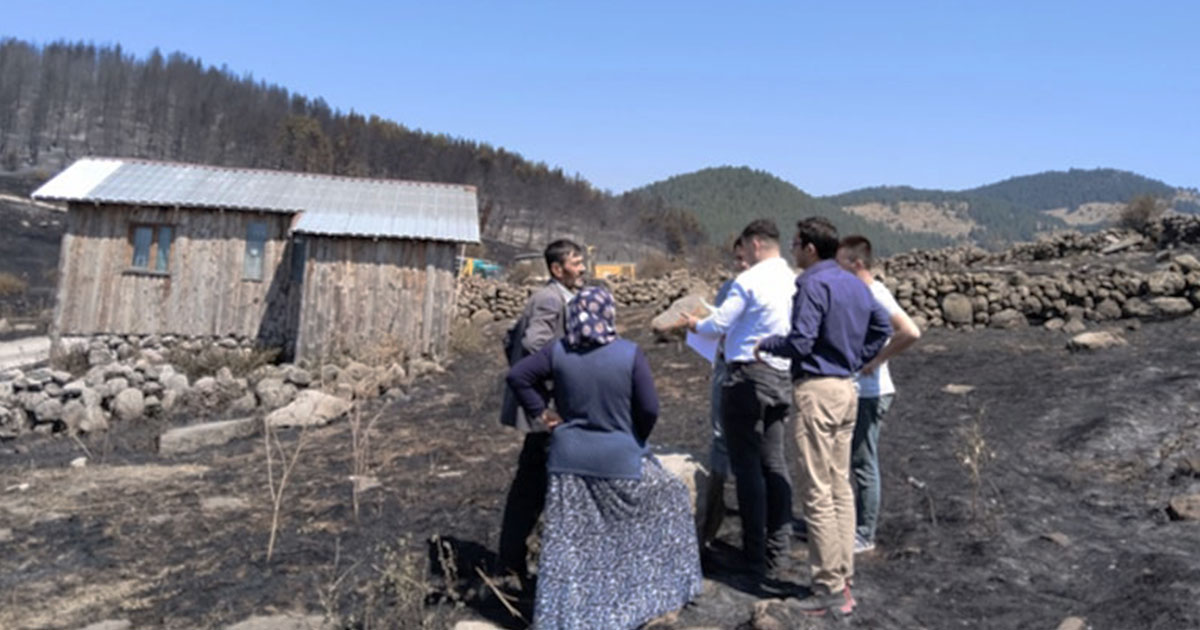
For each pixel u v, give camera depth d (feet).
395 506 18.85
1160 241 56.85
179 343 49.93
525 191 481.87
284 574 14.66
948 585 13.57
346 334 47.75
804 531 16.43
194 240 50.42
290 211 50.62
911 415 25.71
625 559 11.53
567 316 12.05
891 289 42.86
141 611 13.26
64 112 458.91
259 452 26.71
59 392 33.58
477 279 71.26
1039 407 25.02
